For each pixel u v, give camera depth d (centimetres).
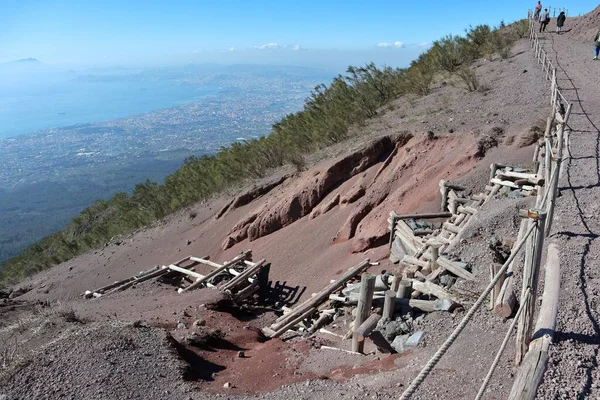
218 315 1132
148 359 752
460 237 952
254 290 1409
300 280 1406
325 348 802
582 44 2803
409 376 573
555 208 938
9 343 842
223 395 654
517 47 2833
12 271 2825
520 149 1321
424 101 2042
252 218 1770
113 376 688
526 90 1792
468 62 2605
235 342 951
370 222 1396
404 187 1429
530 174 1102
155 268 1703
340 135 2009
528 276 507
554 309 573
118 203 2869
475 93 1914
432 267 916
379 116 2075
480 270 812
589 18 3256
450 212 1220
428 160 1489
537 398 457
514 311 655
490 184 1188
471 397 496
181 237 1991
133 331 837
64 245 2642
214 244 1839
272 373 732
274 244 1623
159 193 2591
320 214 1614
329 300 1066
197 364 808
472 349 596
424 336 674
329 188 1659
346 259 1346
